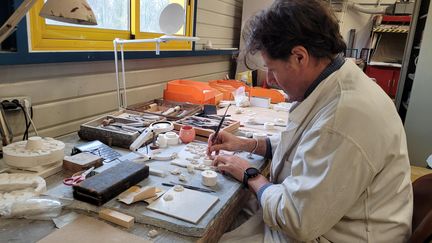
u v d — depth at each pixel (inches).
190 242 28.5
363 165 28.7
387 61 187.8
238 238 37.6
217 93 86.7
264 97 87.8
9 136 47.6
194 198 34.8
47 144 42.0
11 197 33.1
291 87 36.3
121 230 29.3
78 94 65.4
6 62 49.3
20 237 27.7
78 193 33.1
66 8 35.9
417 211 36.5
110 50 70.8
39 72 56.7
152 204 33.0
